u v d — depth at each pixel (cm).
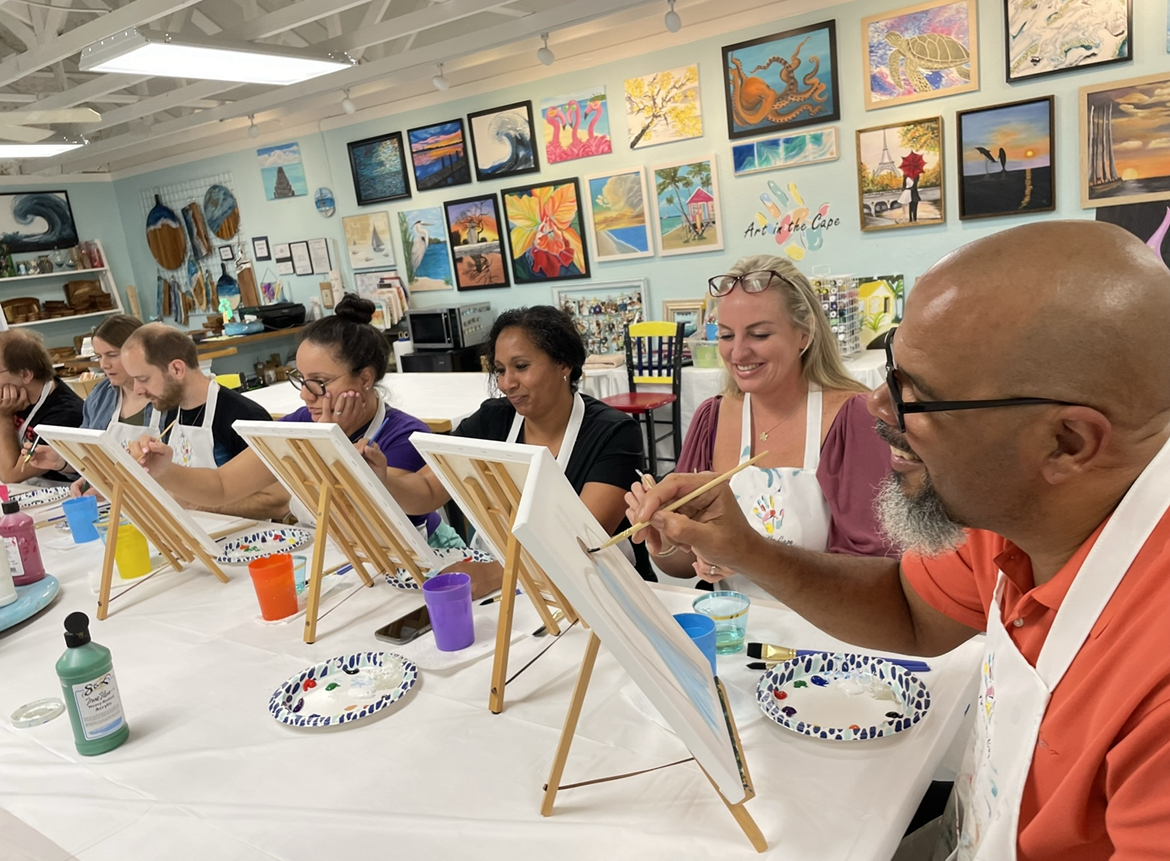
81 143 459
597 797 98
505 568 118
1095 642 73
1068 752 74
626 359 493
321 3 342
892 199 435
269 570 158
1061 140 389
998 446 72
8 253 729
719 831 89
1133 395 67
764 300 179
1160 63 360
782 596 117
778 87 452
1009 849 80
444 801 100
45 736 126
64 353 713
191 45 306
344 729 118
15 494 286
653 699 76
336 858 92
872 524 170
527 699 121
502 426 220
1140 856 62
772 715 108
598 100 514
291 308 682
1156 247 376
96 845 98
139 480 167
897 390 79
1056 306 67
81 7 500
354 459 144
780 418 188
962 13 396
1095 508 75
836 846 85
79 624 118
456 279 611
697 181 493
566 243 551
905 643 120
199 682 138
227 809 102
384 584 173
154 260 802
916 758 98
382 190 627
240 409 265
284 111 634
